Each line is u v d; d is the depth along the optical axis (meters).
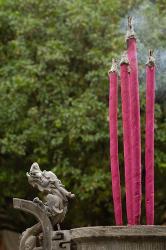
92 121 19.00
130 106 7.87
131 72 7.91
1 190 20.73
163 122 19.12
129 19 8.01
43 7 20.75
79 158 19.58
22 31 20.23
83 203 20.20
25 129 19.59
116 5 20.16
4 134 19.91
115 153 7.97
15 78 19.42
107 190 19.73
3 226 22.42
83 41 20.27
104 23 20.05
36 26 20.33
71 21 20.05
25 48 20.34
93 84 19.47
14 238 26.05
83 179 18.97
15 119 19.73
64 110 19.09
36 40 20.61
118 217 7.88
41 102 20.02
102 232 7.38
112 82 8.08
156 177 19.91
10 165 20.50
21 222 22.28
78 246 7.73
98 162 19.52
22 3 20.83
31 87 19.53
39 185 8.55
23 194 20.83
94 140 18.73
